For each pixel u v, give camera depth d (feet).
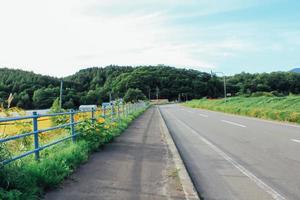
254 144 39.19
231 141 42.65
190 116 105.91
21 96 220.43
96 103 297.53
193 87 472.03
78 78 479.00
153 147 37.47
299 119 68.64
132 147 37.40
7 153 18.83
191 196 18.63
